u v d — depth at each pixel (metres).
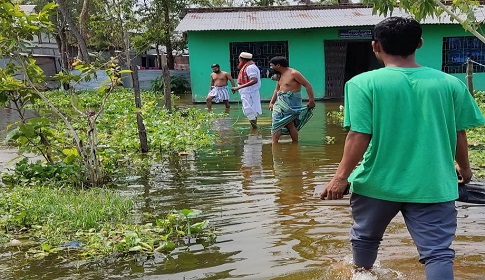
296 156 7.80
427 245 2.81
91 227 4.65
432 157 2.80
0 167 7.57
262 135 10.19
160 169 7.16
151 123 10.79
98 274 3.62
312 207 5.08
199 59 19.03
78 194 5.70
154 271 3.64
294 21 18.72
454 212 2.89
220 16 19.92
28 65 6.39
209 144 9.13
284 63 8.82
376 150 2.89
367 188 2.96
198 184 6.22
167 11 26.69
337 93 19.34
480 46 18.52
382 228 3.07
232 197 5.56
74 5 29.61
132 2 25.23
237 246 4.09
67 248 4.16
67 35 30.62
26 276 3.62
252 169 6.99
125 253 4.01
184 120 12.41
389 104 2.81
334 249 3.95
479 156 7.12
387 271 3.47
